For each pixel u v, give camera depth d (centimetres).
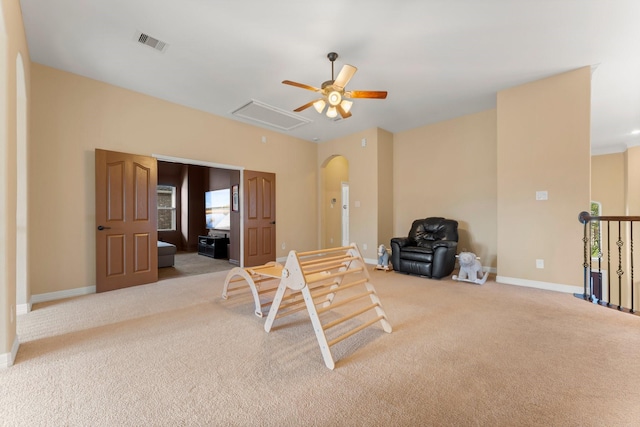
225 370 172
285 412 135
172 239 847
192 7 235
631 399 143
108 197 357
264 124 532
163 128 419
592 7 233
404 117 498
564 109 341
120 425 127
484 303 300
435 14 242
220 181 766
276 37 275
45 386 156
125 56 307
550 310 277
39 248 317
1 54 173
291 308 288
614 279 660
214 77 354
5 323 177
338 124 535
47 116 324
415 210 559
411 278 421
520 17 246
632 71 337
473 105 444
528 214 365
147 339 217
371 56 307
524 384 156
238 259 544
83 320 257
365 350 197
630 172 636
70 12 238
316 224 663
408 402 142
